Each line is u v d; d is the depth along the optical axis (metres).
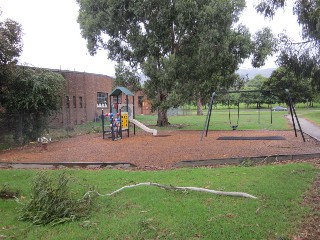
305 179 7.07
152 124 27.19
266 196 5.86
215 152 11.28
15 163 9.88
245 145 13.05
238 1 21.33
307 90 48.66
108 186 6.89
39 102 16.22
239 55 22.56
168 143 14.45
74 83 27.92
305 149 11.62
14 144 15.41
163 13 20.59
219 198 5.86
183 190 6.34
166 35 21.88
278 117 34.97
